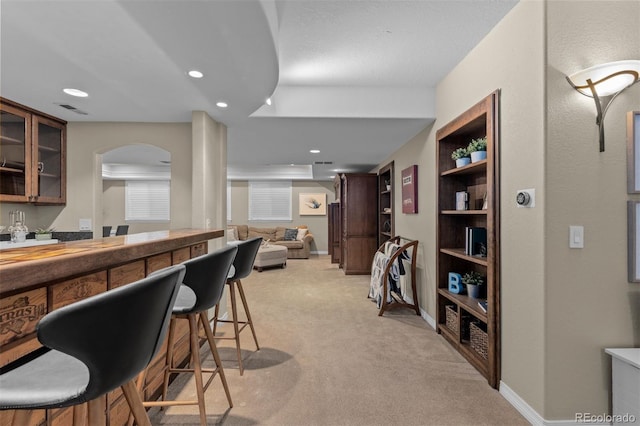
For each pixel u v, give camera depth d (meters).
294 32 2.12
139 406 0.95
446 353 2.57
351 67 2.65
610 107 1.64
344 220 6.43
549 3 1.63
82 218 3.29
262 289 4.80
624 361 1.52
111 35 1.67
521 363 1.82
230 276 2.20
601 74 1.51
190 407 1.85
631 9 1.66
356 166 6.42
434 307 3.17
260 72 2.14
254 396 1.96
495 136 2.03
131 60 1.96
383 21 2.00
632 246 1.62
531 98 1.73
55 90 2.46
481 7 1.87
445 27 2.08
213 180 3.25
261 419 1.75
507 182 1.95
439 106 2.98
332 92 3.08
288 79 2.92
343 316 3.52
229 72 2.14
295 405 1.87
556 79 1.62
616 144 1.64
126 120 3.23
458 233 2.99
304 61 2.54
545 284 1.63
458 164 2.64
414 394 1.99
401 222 4.40
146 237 1.76
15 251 1.12
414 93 3.09
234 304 2.25
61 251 1.12
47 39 1.70
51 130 3.18
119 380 0.77
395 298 3.68
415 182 3.70
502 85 1.99
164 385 1.80
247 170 8.22
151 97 2.61
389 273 3.69
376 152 4.85
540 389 1.66
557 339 1.62
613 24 1.65
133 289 0.73
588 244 1.63
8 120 2.82
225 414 1.79
